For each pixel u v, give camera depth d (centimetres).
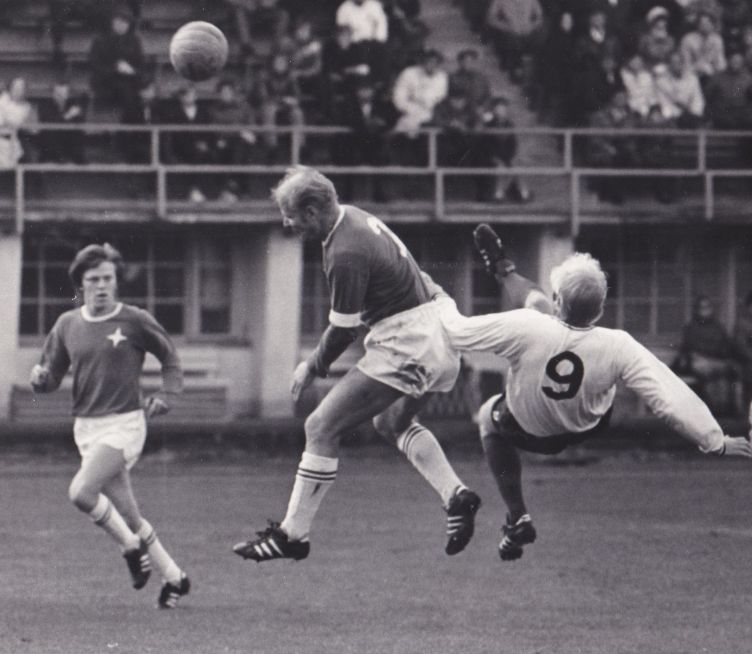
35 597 1962
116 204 4153
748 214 4406
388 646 1655
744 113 4525
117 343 1884
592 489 3167
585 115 4478
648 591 2016
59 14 4422
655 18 4488
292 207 1381
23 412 4053
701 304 4325
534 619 1822
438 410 4200
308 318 4506
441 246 4519
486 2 4622
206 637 1705
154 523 2636
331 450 1390
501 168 4275
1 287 4122
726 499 3008
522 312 1382
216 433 3966
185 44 1592
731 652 1639
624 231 4516
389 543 2427
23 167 4056
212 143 4178
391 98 4231
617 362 1370
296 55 4244
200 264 4416
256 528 2575
